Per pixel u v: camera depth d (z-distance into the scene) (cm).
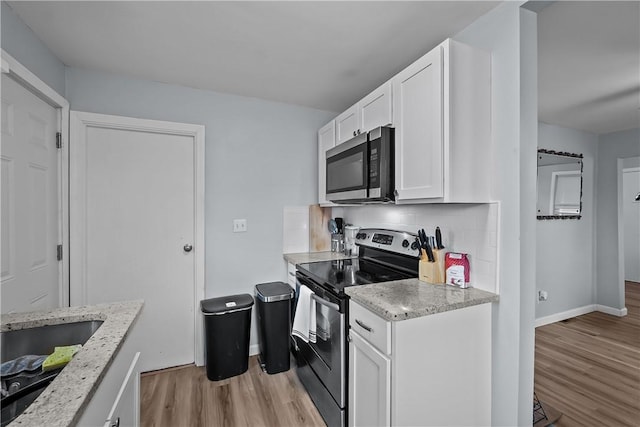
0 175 134
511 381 135
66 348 93
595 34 166
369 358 134
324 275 189
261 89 236
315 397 186
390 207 222
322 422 173
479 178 141
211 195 239
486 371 140
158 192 225
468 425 136
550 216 321
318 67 201
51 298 178
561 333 300
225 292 246
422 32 162
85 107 201
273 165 261
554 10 145
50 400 63
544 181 317
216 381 213
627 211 507
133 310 116
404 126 155
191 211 235
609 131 347
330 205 249
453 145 133
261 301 226
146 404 188
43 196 170
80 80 199
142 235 221
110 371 86
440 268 157
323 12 145
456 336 131
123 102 211
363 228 245
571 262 342
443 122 133
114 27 156
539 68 203
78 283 196
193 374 222
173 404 188
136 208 219
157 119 220
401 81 157
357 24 155
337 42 171
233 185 247
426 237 163
